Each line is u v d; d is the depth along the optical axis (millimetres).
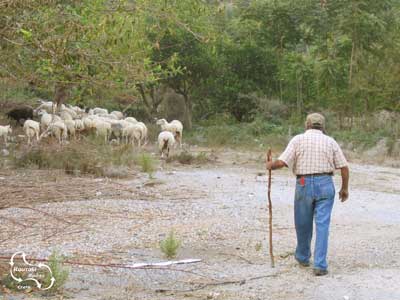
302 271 8352
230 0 12602
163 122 23078
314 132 8539
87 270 8133
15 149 18375
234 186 15070
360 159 21672
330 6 29281
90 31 8789
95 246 9297
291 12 30375
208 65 28859
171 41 27000
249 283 7828
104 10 9266
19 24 8109
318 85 28453
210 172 17406
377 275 8172
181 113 30203
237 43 30781
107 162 16750
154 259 8734
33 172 15406
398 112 25938
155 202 12750
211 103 31719
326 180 8320
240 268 8438
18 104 24297
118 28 9297
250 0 30734
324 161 8336
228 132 25953
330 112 27547
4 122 23688
